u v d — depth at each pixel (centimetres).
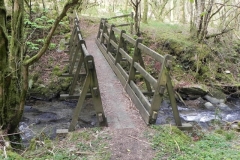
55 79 861
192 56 1002
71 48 900
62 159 352
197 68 955
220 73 988
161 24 1405
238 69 1009
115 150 375
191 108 812
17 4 455
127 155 363
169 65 419
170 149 376
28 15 844
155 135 414
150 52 478
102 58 902
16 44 467
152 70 970
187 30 1268
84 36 1220
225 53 1040
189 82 929
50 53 962
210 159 343
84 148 379
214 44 1062
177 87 885
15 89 475
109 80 693
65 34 1072
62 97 647
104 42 999
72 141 403
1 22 418
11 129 463
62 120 671
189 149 375
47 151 375
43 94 827
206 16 1011
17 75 488
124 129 437
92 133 425
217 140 421
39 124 643
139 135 416
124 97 581
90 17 1505
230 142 416
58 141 409
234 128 518
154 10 1730
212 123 639
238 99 910
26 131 594
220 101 865
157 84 432
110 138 407
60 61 934
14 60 468
